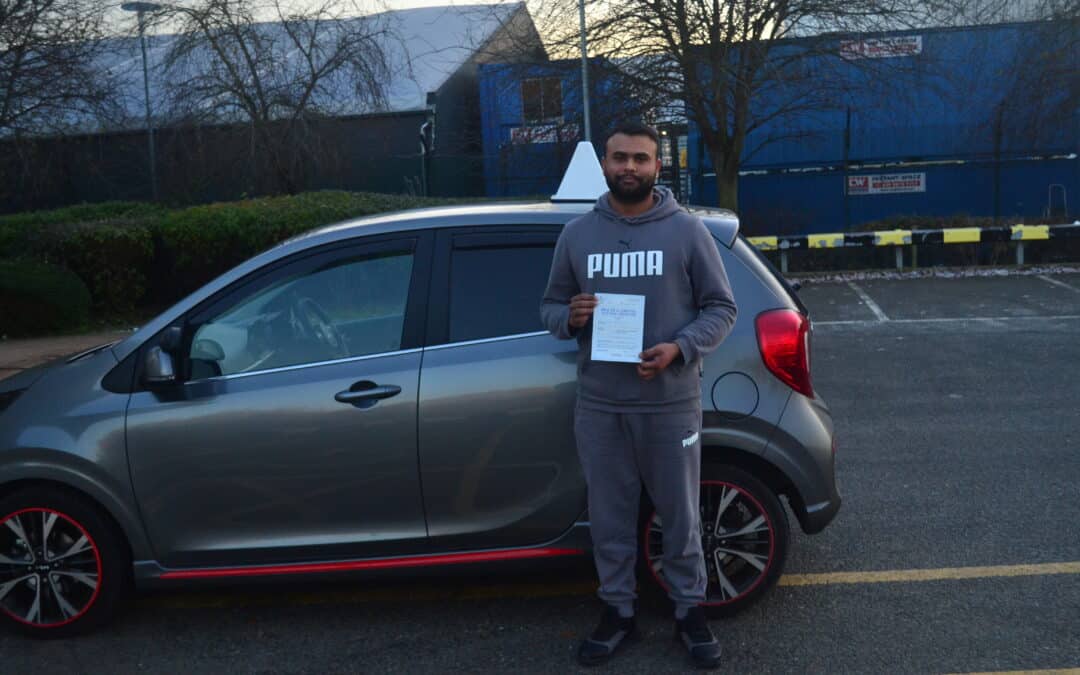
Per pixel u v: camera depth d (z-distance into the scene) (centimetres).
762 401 394
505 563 404
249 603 446
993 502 539
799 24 1727
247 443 395
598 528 371
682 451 357
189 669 387
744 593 405
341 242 412
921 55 1769
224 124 1862
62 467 397
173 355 402
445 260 406
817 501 402
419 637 407
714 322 345
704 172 2111
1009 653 373
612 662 376
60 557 408
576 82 1791
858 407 780
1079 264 1652
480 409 391
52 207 2033
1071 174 2039
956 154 2058
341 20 1939
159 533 402
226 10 1800
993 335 1063
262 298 409
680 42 1689
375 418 392
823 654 377
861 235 1695
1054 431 676
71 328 1277
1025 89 1973
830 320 1241
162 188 2030
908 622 402
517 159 1983
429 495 397
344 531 402
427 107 2217
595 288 350
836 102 1884
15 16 1309
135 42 1788
